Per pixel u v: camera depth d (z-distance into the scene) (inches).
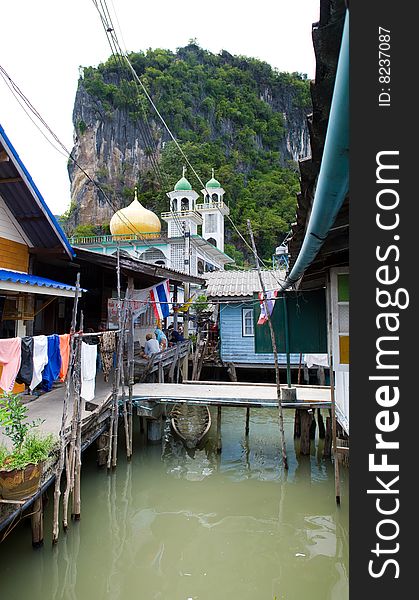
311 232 109.0
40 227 360.8
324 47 62.6
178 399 356.2
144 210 1158.3
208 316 766.5
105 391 376.8
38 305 445.7
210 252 1227.2
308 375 547.2
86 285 507.5
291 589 193.5
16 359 223.0
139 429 418.9
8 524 190.4
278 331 343.3
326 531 244.1
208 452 367.6
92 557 217.3
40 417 275.1
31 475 179.0
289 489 297.4
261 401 344.2
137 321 564.1
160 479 312.0
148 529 245.4
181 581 199.5
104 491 285.6
